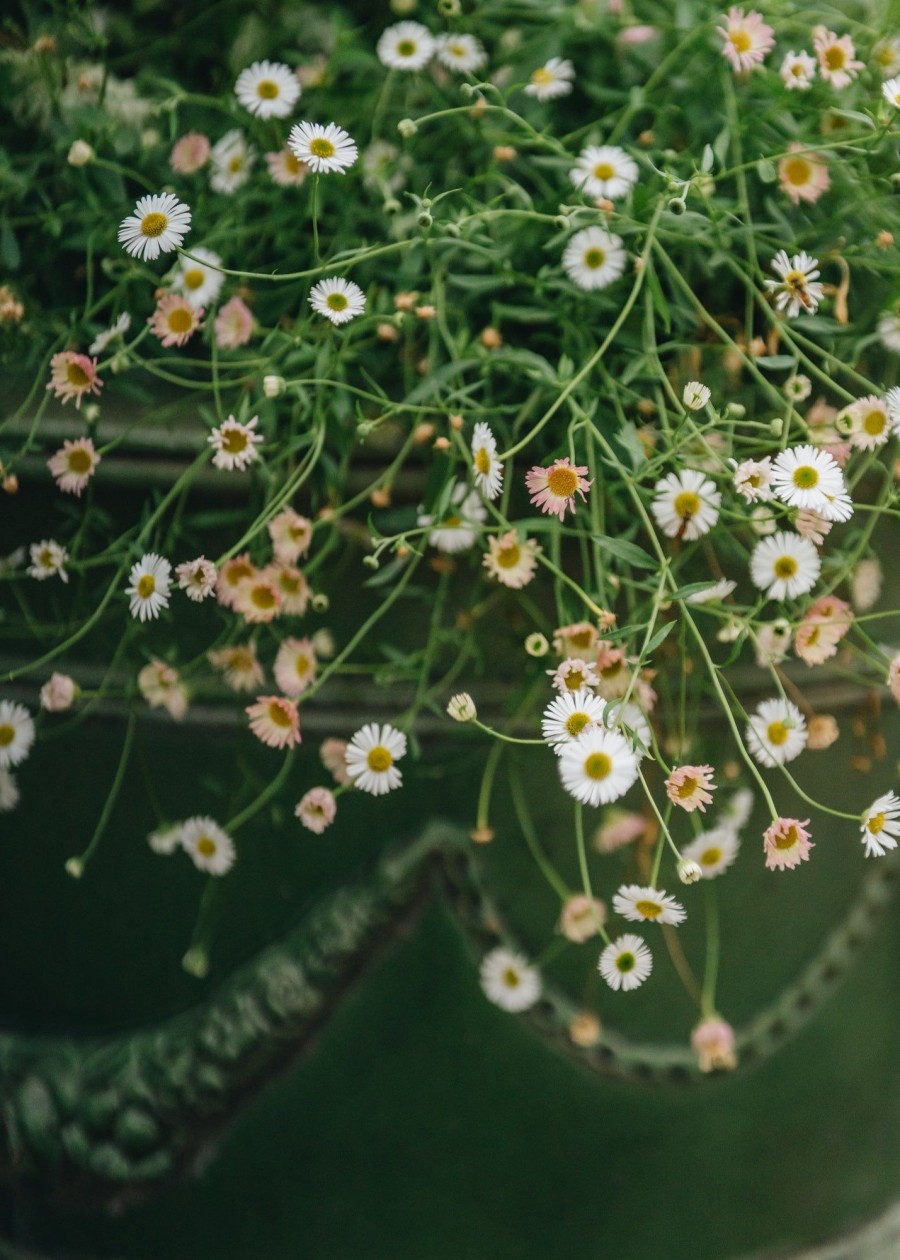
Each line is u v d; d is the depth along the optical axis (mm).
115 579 704
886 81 718
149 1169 756
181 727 729
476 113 713
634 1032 746
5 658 748
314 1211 756
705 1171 766
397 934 730
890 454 719
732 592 708
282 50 753
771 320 702
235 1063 741
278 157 713
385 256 714
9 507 733
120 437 705
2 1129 772
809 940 759
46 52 748
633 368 686
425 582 703
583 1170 754
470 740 717
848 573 702
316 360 691
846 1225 797
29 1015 772
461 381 692
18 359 743
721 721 722
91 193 738
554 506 665
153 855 743
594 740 658
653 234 680
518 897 729
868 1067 784
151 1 759
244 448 686
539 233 705
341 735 719
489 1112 745
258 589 696
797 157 714
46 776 749
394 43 720
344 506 688
